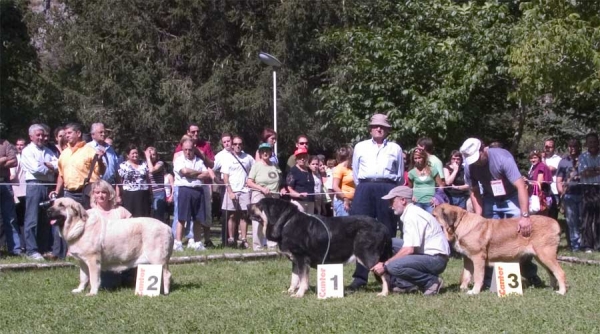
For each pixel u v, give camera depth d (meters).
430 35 19.12
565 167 14.50
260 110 24.00
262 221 9.31
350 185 13.83
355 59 19.20
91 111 24.38
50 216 9.20
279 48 24.22
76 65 26.48
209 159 15.01
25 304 8.80
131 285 10.00
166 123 24.64
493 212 9.98
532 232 9.17
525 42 14.48
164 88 24.20
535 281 9.80
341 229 9.12
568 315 7.85
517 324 7.46
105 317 8.02
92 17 24.86
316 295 9.20
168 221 15.99
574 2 15.09
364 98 19.12
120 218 9.85
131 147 13.86
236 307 8.48
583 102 18.20
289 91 23.98
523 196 9.30
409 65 18.52
